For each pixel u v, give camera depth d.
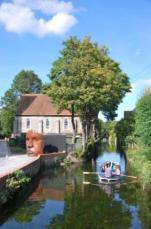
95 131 83.31
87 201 33.28
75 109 66.50
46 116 95.69
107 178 42.44
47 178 46.25
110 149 99.94
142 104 47.69
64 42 65.62
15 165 40.41
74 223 26.91
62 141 64.50
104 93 63.03
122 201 33.00
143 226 26.03
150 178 41.44
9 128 105.88
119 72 70.56
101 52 69.06
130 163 57.44
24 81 121.12
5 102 108.31
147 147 47.28
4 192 29.33
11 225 26.44
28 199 34.19
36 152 55.38
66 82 63.28
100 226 26.14
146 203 32.22
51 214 29.25
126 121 75.25
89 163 62.28
